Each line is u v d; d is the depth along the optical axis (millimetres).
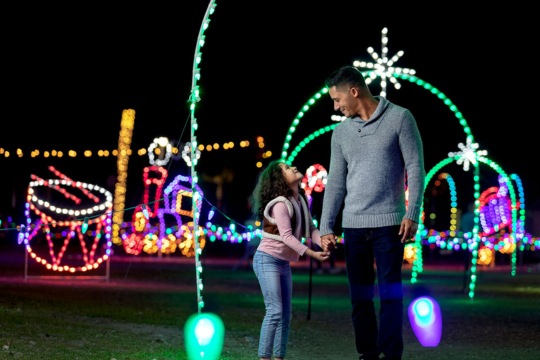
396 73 10484
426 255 30922
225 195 29797
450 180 20922
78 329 7359
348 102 5383
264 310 10695
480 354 7102
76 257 23000
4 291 11062
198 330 6688
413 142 5195
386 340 5121
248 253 20406
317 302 12133
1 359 5539
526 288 15453
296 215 5559
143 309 9898
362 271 5359
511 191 18516
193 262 23922
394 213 5207
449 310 10906
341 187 5527
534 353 7168
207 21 6695
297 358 6746
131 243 19484
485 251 23750
